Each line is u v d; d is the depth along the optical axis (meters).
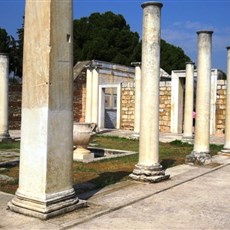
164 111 31.55
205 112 13.63
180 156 15.64
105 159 14.07
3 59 20.56
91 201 7.67
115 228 6.09
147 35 9.95
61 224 6.05
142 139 10.05
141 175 9.92
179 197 8.41
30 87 6.61
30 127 6.59
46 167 6.36
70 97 6.80
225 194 8.85
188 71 21.36
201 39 13.52
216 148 19.02
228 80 15.95
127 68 38.47
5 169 11.59
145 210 7.27
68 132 6.77
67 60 6.70
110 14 53.88
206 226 6.39
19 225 5.92
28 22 6.64
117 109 33.97
